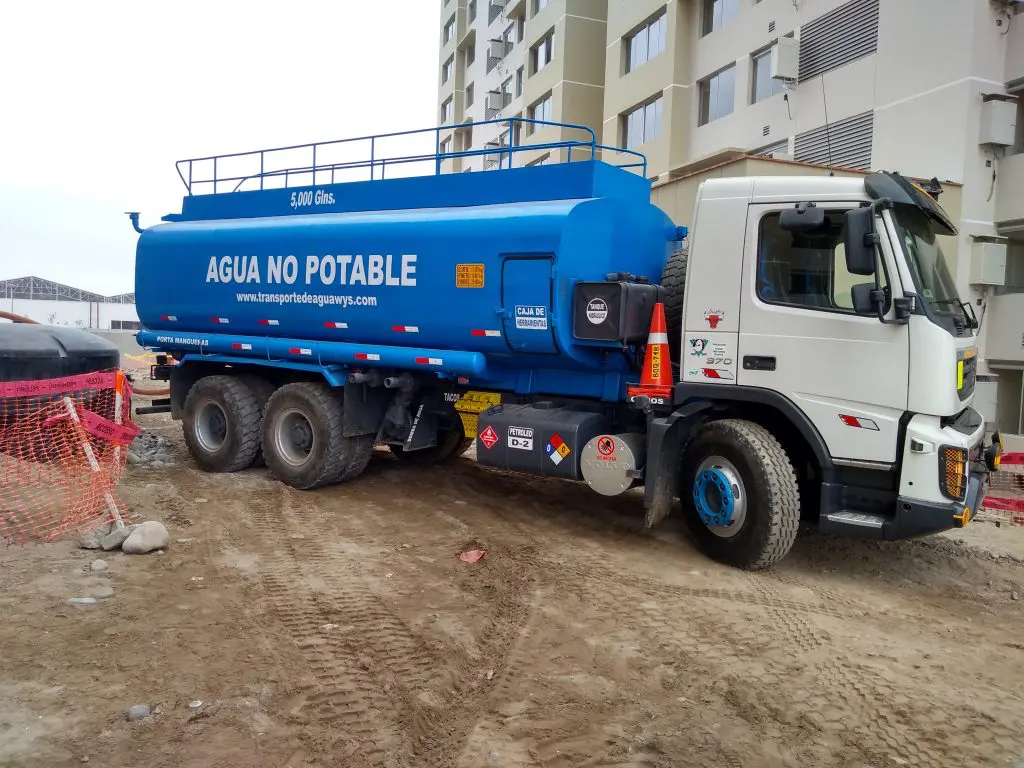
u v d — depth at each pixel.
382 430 7.95
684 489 5.84
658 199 13.88
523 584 5.15
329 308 7.46
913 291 4.91
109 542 5.54
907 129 13.16
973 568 5.85
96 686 3.55
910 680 3.95
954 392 4.93
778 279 5.39
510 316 6.25
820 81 15.23
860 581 5.51
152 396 13.78
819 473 5.59
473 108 40.31
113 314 56.94
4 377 8.27
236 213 8.88
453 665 3.96
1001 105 12.10
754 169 11.61
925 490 4.90
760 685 3.82
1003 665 4.18
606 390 6.49
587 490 8.04
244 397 8.36
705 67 19.39
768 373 5.40
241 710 3.41
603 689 3.76
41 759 2.97
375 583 5.15
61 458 7.22
